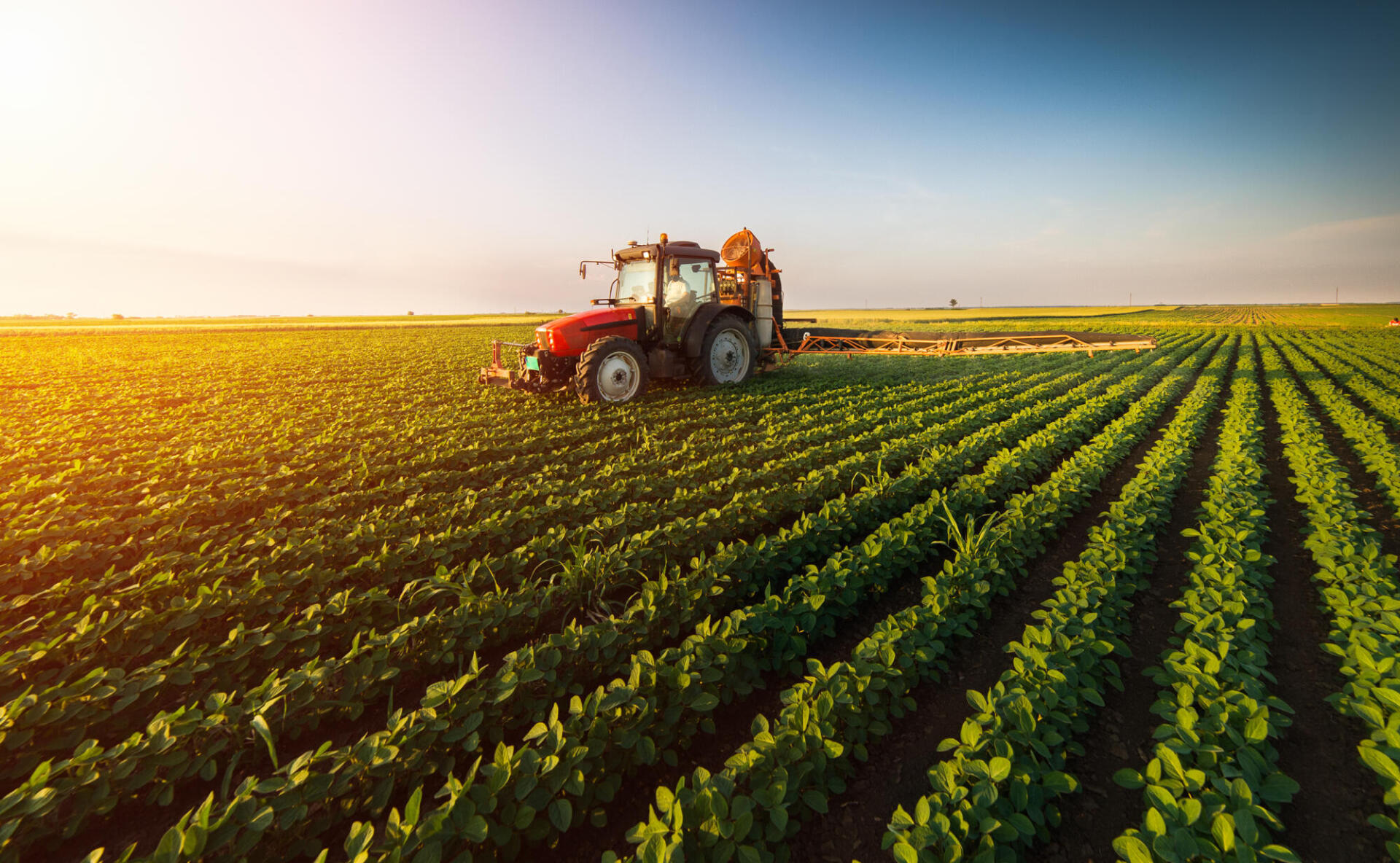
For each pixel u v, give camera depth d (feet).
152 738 8.34
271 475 21.72
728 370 41.22
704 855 6.90
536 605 12.76
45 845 7.92
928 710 10.44
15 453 24.07
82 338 111.75
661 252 35.60
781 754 8.20
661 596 12.12
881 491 18.52
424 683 11.24
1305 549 16.30
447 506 19.03
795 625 11.46
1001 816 7.55
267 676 11.22
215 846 6.88
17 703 8.64
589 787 8.53
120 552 15.37
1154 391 41.16
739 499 17.49
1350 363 65.72
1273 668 11.27
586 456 24.80
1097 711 10.22
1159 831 6.87
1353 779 8.77
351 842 6.79
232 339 111.75
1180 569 15.10
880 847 7.92
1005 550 15.01
